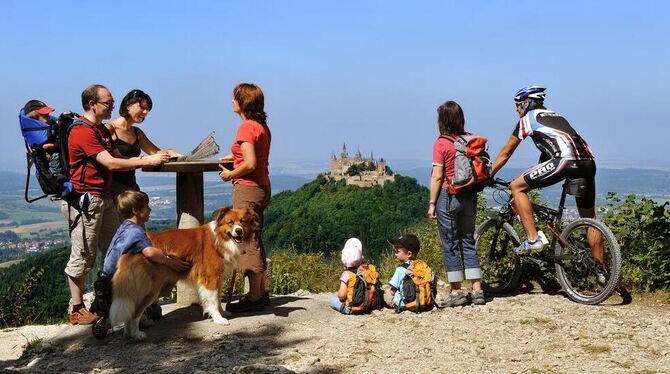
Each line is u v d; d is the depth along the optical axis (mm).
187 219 6543
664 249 6605
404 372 4582
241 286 7941
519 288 7234
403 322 6004
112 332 5781
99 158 5859
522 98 6559
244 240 5906
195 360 5016
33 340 6082
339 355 5043
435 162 6457
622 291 6672
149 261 5473
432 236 10078
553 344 5152
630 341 5184
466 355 4953
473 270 6512
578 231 6578
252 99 6043
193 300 6516
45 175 5906
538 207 6734
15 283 8586
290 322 6094
